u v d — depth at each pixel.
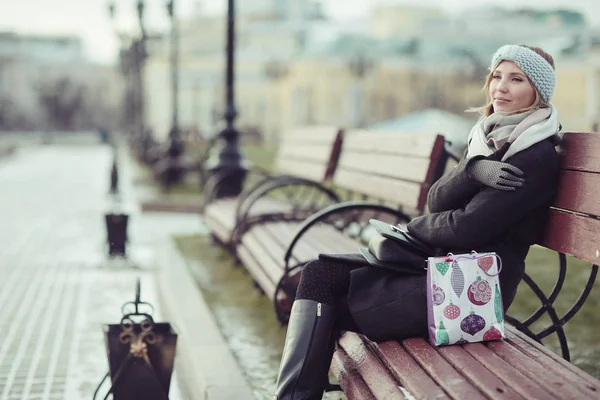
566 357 3.28
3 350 4.63
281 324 4.16
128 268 7.25
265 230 5.54
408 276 2.80
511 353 2.58
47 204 13.45
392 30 90.81
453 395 2.21
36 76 102.50
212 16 80.38
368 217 5.16
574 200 2.84
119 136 71.62
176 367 4.42
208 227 7.45
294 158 7.79
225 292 5.73
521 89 2.82
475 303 2.69
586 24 82.81
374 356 2.80
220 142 8.92
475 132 2.93
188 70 69.56
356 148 5.89
